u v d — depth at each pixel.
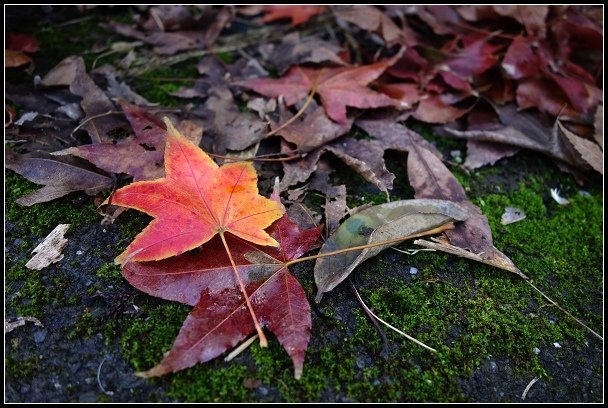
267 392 0.30
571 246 0.37
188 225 0.32
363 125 0.41
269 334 0.32
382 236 0.34
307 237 0.34
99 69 0.43
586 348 0.33
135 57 0.44
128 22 0.47
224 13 0.48
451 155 0.41
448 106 0.42
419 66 0.43
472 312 0.33
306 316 0.31
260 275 0.32
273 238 0.33
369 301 0.33
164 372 0.29
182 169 0.33
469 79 0.42
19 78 0.41
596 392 0.32
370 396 0.31
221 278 0.32
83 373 0.30
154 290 0.32
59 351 0.31
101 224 0.35
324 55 0.43
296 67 0.42
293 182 0.37
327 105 0.40
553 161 0.41
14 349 0.31
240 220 0.32
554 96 0.42
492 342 0.33
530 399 0.31
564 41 0.44
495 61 0.42
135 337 0.31
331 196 0.36
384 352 0.32
